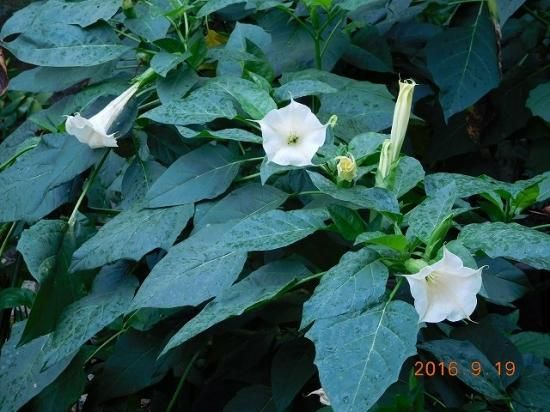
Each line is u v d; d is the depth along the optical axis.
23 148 1.06
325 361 0.63
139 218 0.88
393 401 0.76
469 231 0.72
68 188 0.98
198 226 0.86
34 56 1.00
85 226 0.93
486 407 0.82
